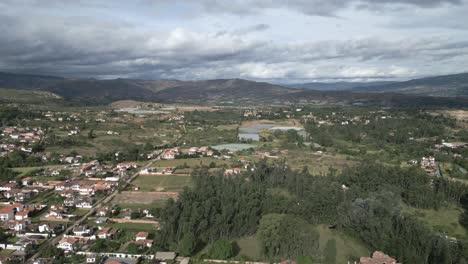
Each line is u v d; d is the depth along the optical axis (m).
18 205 138.38
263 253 108.94
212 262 102.12
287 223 117.88
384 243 107.50
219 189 140.12
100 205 146.88
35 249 108.06
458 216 138.50
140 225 126.56
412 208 146.50
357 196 141.75
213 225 116.81
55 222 128.25
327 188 142.75
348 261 104.69
